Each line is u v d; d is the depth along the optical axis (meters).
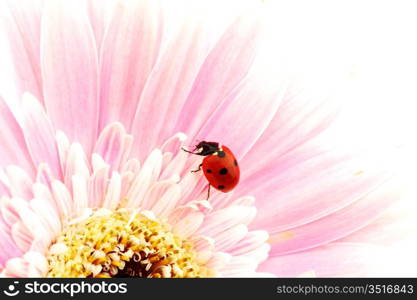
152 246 0.22
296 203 0.22
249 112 0.22
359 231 0.22
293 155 0.22
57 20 0.21
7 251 0.20
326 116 0.22
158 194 0.22
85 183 0.21
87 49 0.21
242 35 0.22
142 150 0.22
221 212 0.22
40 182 0.21
